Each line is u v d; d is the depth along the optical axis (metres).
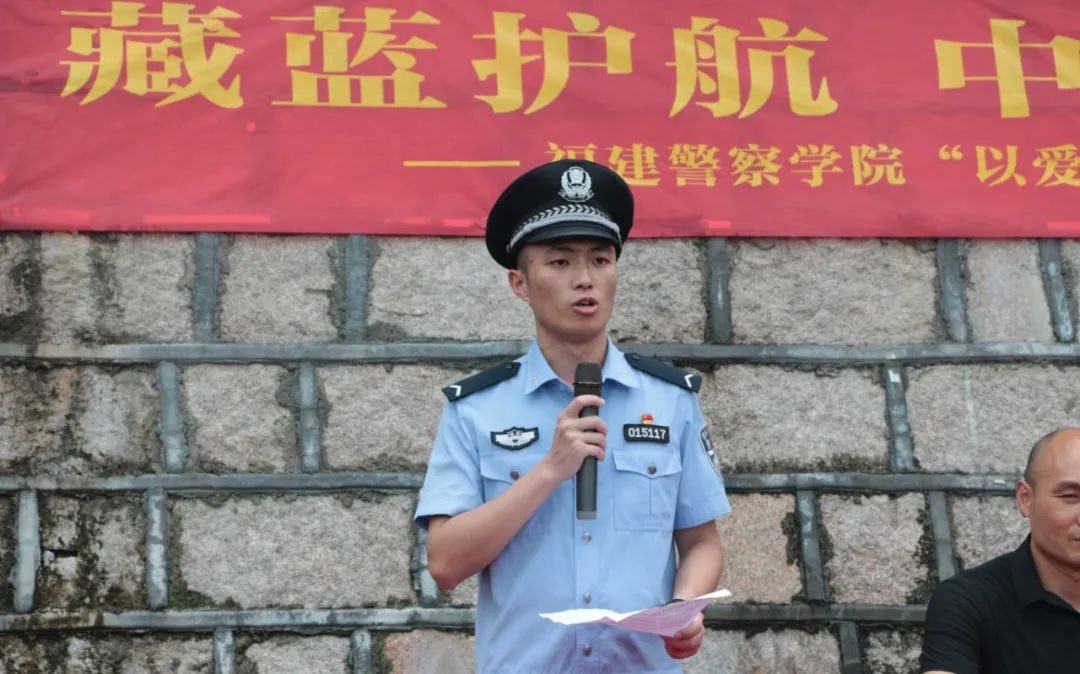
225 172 5.38
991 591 3.98
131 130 5.38
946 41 5.77
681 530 3.75
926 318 5.55
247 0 5.52
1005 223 5.59
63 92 5.38
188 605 5.03
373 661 5.03
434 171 5.47
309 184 5.41
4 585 4.99
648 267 5.51
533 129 5.53
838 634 5.19
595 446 3.34
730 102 5.63
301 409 5.25
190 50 5.46
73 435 5.15
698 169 5.56
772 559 5.24
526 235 3.62
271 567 5.09
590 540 3.48
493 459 3.59
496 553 3.40
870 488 5.33
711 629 5.16
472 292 5.43
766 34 5.71
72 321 5.25
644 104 5.59
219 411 5.21
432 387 5.32
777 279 5.55
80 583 5.02
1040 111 5.72
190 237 5.37
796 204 5.56
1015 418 5.45
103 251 5.32
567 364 3.65
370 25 5.55
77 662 4.95
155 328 5.28
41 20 5.43
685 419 3.73
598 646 3.45
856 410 5.42
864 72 5.71
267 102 5.45
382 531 5.16
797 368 5.45
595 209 3.62
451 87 5.53
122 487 5.10
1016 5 5.78
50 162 5.31
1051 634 3.90
